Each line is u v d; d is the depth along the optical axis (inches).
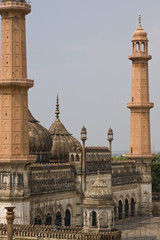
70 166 5285.4
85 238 3614.7
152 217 6481.3
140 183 6579.7
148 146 6579.7
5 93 4441.4
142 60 6560.0
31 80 4473.4
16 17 4473.4
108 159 5851.4
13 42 4456.2
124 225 5684.1
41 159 5324.8
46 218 4847.4
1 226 3919.8
